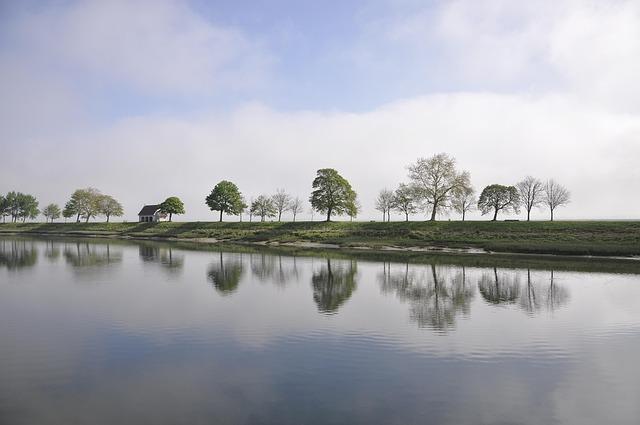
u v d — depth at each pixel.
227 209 126.81
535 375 15.58
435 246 74.81
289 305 27.20
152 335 20.17
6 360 16.67
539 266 48.53
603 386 14.62
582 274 41.91
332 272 43.38
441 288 34.12
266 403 13.04
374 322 23.02
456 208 96.44
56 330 20.94
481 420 12.14
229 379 14.92
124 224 138.88
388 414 12.40
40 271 42.62
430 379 15.05
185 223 126.56
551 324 22.84
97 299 28.59
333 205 110.31
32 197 186.75
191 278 38.59
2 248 73.12
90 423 11.79
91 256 59.00
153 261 52.78
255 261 53.69
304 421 11.95
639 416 12.52
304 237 91.56
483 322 23.16
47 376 15.11
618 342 19.67
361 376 15.29
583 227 78.88
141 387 14.19
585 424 12.02
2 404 12.93
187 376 15.16
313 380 14.87
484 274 42.09
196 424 11.75
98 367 16.02
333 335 20.39
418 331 21.23
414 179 100.31
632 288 34.19
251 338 19.81
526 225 84.50
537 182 114.94
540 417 12.39
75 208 156.62
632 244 65.31
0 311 24.92
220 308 26.11
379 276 40.75
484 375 15.52
